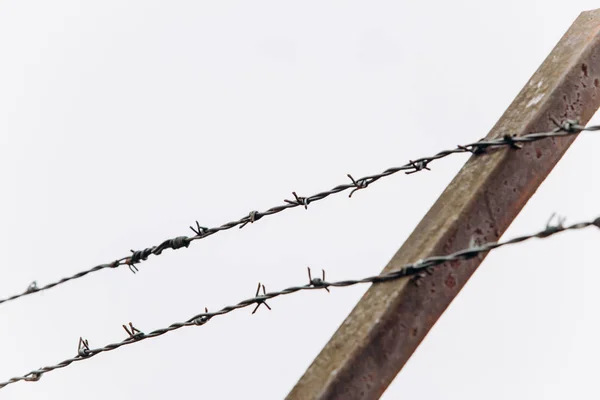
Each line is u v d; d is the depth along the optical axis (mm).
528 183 14367
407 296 13734
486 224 14109
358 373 13523
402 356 13680
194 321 16688
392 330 13656
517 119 14711
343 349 13688
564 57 15125
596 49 14977
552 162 14547
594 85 14906
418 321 13758
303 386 13672
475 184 14203
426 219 14547
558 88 14656
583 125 14750
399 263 14172
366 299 14133
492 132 14891
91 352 18766
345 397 13453
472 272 14016
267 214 17094
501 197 14203
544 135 14047
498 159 14273
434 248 13914
